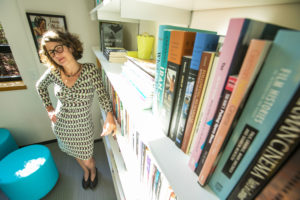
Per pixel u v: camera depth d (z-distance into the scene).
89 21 1.65
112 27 1.32
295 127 0.18
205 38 0.28
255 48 0.20
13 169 1.28
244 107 0.23
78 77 0.95
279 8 0.37
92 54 1.82
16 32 1.46
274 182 0.22
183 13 0.66
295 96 0.18
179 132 0.40
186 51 0.34
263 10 0.41
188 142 0.38
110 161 1.46
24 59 1.59
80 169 1.77
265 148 0.22
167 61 0.39
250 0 0.35
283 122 0.19
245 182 0.26
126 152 0.81
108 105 1.04
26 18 1.40
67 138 1.14
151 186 0.58
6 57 1.61
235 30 0.22
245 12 0.45
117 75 0.86
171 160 0.38
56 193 1.51
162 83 0.44
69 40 0.90
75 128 1.10
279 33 0.18
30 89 1.76
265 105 0.21
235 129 0.25
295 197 0.20
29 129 1.96
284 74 0.18
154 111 0.52
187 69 0.34
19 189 1.22
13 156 1.39
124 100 0.59
